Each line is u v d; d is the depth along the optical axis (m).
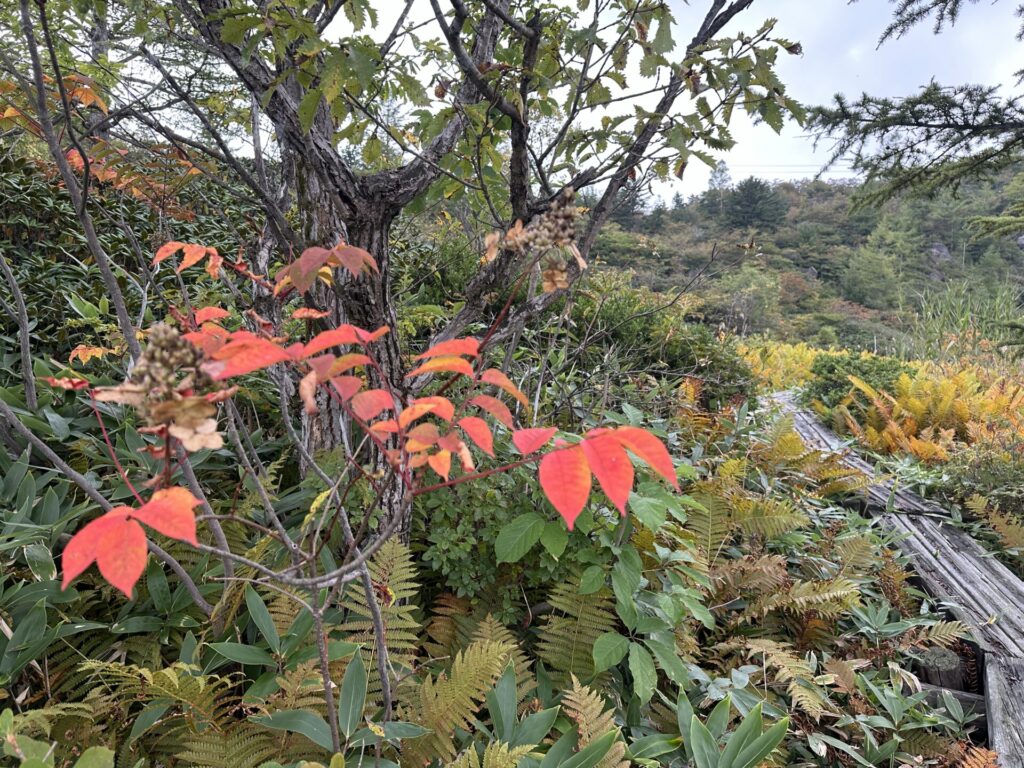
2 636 1.59
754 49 1.84
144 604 1.89
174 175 2.40
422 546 2.38
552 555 2.10
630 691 2.20
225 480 2.49
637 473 2.45
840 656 2.89
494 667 1.74
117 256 3.71
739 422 4.58
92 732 1.53
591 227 2.33
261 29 1.51
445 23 1.62
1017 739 2.38
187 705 1.56
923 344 11.75
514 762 1.51
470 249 4.95
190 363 0.66
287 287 1.70
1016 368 9.48
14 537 1.74
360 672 1.49
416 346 3.45
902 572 3.46
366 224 2.00
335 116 1.83
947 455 5.56
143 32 2.00
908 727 2.42
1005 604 3.38
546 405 3.37
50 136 1.36
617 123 2.16
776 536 3.34
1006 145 7.26
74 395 2.50
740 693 2.17
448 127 2.21
